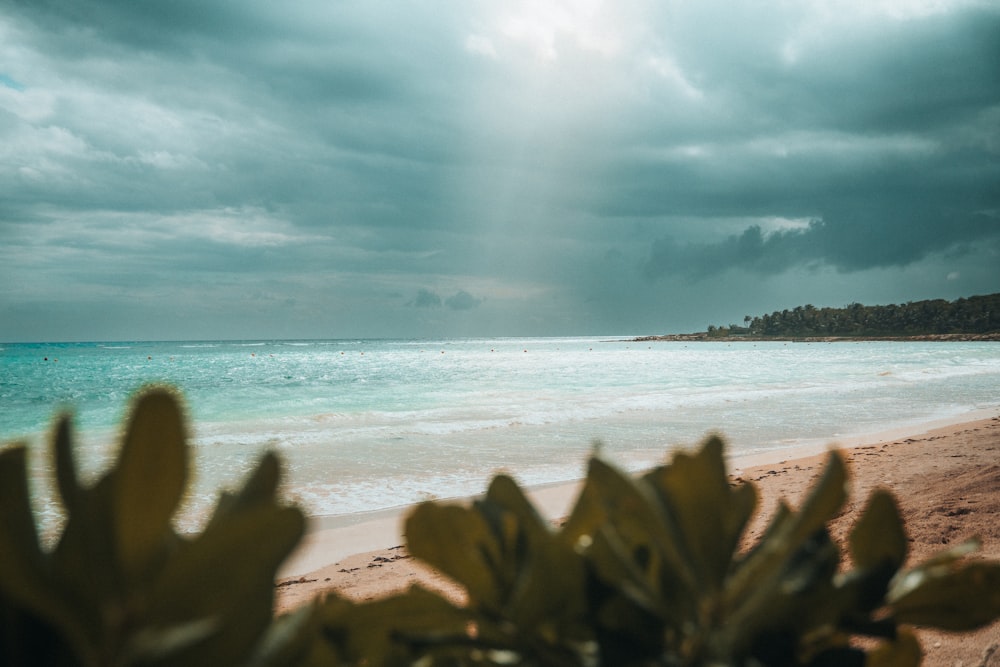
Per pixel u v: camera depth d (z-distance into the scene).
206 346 162.38
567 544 0.48
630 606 0.46
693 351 111.56
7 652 0.30
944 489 7.44
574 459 14.30
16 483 0.28
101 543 0.29
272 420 22.23
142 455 0.30
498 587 0.50
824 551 0.49
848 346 137.38
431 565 0.50
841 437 17.14
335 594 0.51
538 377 44.62
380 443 16.66
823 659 0.47
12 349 135.12
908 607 0.48
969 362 57.41
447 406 26.31
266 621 0.29
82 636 0.27
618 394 30.28
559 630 0.47
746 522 0.50
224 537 0.28
